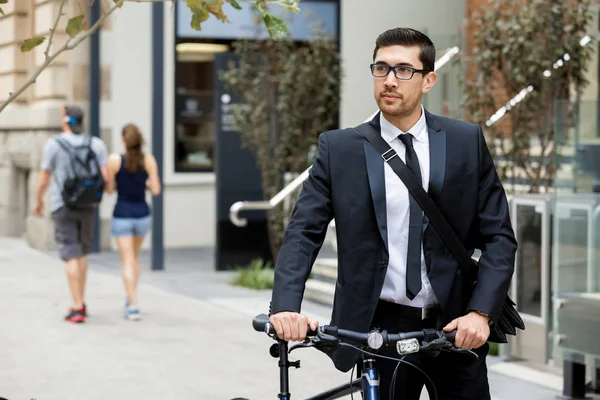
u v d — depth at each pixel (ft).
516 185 46.47
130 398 33.78
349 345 16.15
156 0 22.86
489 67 46.68
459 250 17.54
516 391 34.22
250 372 37.65
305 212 17.78
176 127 82.17
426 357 17.85
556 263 32.48
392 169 17.54
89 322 48.08
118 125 80.89
